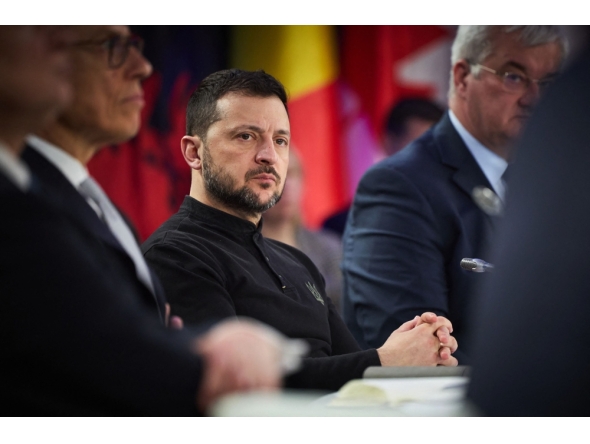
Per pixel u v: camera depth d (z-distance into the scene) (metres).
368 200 5.85
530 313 1.81
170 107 8.62
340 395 2.17
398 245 5.55
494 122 5.82
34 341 1.86
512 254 1.87
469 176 5.81
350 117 9.25
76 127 2.79
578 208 1.82
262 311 4.27
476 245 5.68
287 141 4.74
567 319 1.78
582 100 1.89
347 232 6.05
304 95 9.12
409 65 9.32
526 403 1.81
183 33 8.73
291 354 2.07
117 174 8.38
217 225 4.52
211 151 4.58
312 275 5.04
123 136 2.88
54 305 1.87
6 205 1.88
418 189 5.70
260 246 4.60
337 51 9.23
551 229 1.83
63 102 2.37
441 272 5.57
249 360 1.98
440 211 5.66
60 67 2.36
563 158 1.87
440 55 9.30
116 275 2.46
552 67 5.80
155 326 2.06
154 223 8.45
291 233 8.88
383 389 2.27
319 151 9.09
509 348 1.82
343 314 6.02
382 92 9.25
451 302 5.59
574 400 1.77
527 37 5.76
